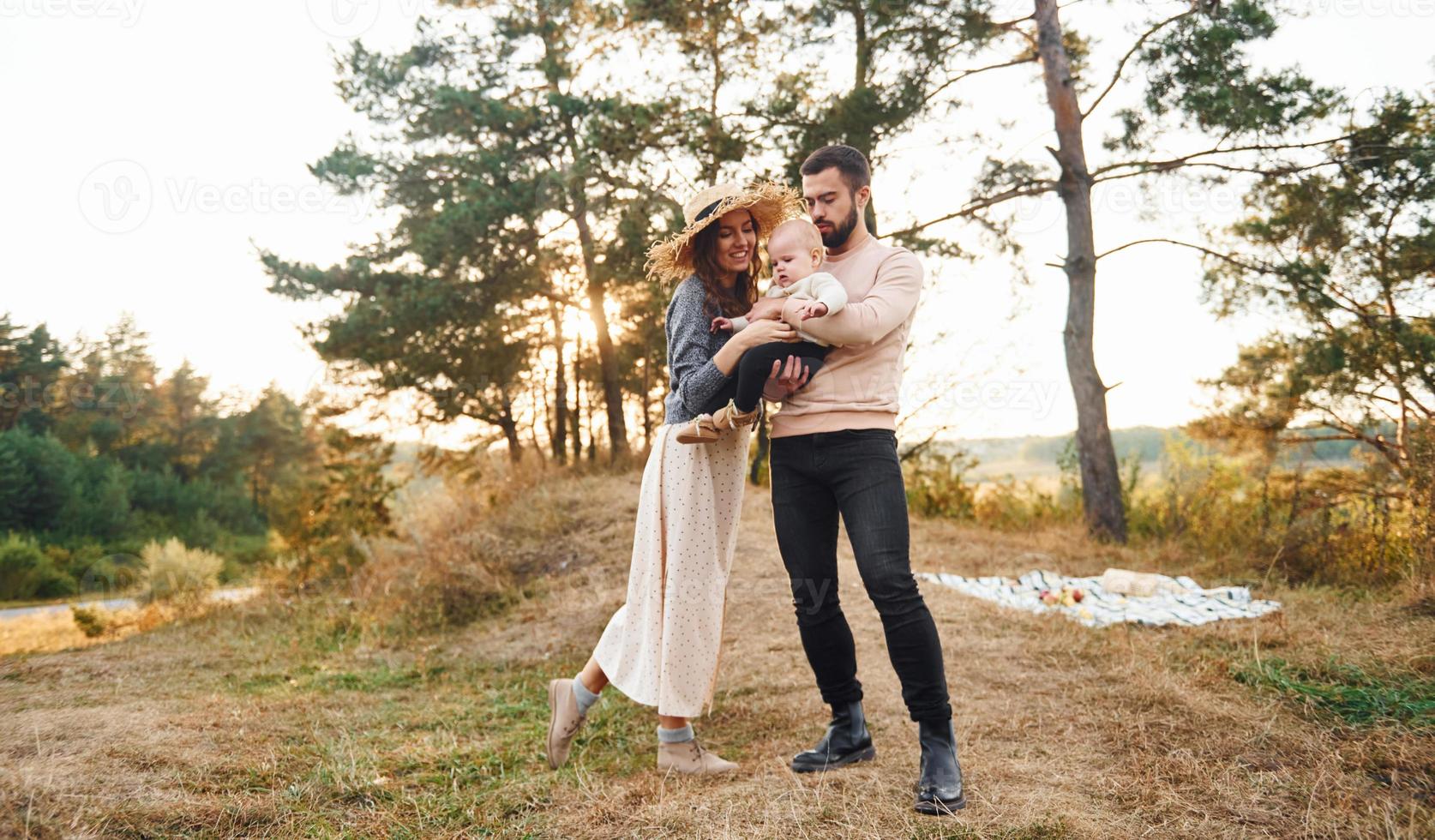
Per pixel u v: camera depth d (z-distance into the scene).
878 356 2.46
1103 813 2.22
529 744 3.16
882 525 2.38
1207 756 2.58
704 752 2.74
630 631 2.76
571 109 12.34
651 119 11.13
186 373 53.59
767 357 2.38
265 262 13.73
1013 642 4.16
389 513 14.37
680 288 2.73
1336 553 6.43
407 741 3.21
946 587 5.83
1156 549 8.65
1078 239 10.34
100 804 2.29
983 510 11.40
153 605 7.89
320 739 3.14
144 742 2.86
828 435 2.45
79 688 4.02
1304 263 9.54
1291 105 9.21
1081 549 8.55
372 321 13.12
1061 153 10.44
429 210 13.94
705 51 12.45
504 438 15.71
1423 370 8.62
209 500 47.62
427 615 6.17
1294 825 2.12
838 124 10.20
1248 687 3.25
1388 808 2.15
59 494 40.50
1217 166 9.90
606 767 2.86
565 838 2.26
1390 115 8.98
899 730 2.96
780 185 2.69
